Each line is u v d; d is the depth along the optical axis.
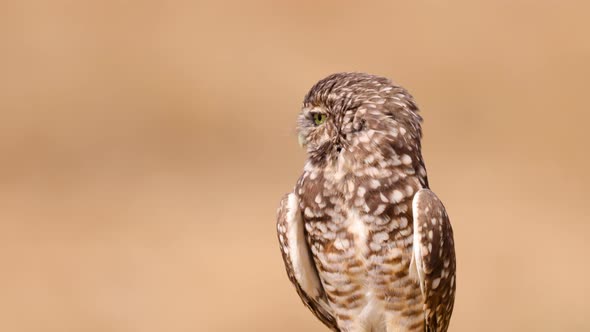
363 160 6.62
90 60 34.84
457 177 25.45
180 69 33.94
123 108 32.06
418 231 6.46
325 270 6.80
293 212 6.85
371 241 6.61
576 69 33.12
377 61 34.06
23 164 28.31
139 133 30.61
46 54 34.94
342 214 6.66
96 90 32.97
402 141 6.64
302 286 6.97
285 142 29.64
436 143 29.08
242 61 34.41
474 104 31.69
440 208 6.53
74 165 28.47
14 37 35.81
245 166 27.94
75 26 36.50
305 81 33.12
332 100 6.80
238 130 30.64
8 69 34.12
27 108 31.80
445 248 6.60
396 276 6.64
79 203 24.80
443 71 33.41
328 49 35.03
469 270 18.16
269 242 20.45
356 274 6.70
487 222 21.28
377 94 6.70
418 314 6.77
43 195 25.47
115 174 27.50
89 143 29.94
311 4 37.22
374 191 6.59
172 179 26.73
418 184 6.65
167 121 31.23
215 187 25.77
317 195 6.73
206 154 29.12
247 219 22.44
